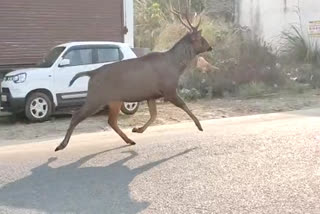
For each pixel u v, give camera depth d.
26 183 6.87
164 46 19.55
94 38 16.02
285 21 22.89
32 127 11.59
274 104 14.16
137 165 7.62
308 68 18.72
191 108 13.72
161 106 14.06
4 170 7.55
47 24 15.13
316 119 11.19
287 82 17.02
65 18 15.44
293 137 9.09
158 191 6.36
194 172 7.11
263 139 9.01
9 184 6.84
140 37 21.67
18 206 5.96
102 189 6.52
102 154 8.45
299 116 11.91
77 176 7.16
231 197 6.05
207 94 15.62
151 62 8.77
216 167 7.31
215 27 20.81
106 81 8.55
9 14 14.48
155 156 8.11
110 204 5.95
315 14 21.41
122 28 16.52
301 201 5.85
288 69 18.73
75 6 15.58
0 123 12.41
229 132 9.87
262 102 14.56
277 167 7.22
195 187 6.45
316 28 21.31
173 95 9.02
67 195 6.32
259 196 6.05
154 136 9.88
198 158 7.85
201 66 16.44
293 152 8.02
